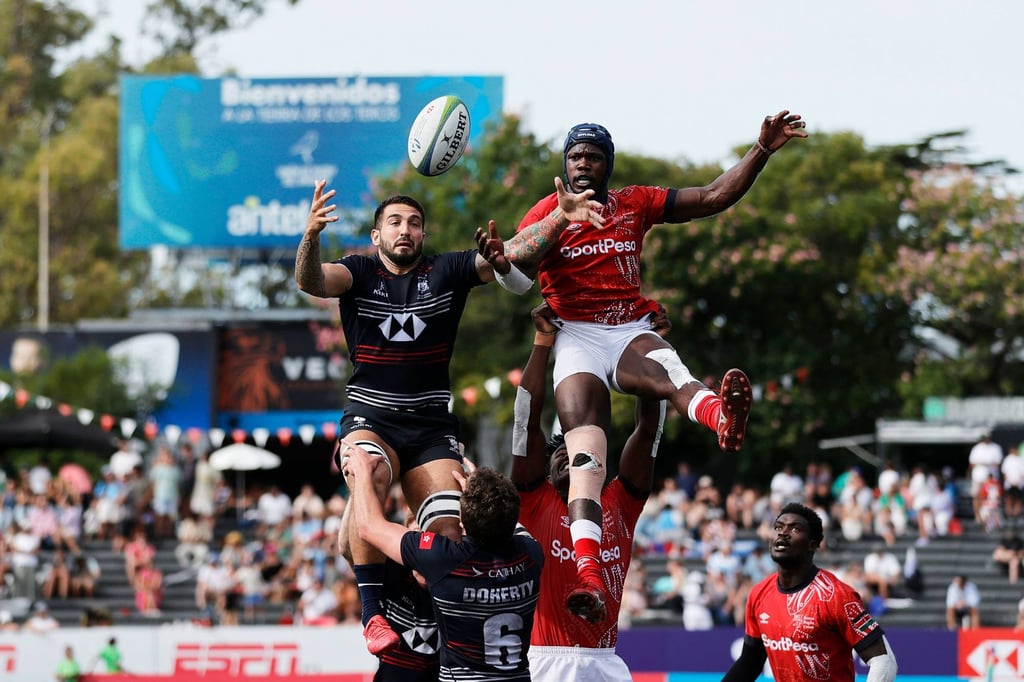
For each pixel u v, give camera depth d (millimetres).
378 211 12273
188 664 33156
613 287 12156
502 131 52344
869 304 56156
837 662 14203
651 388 11789
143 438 53188
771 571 37469
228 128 62625
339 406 55000
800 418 53469
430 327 12164
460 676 11117
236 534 41156
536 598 11367
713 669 31688
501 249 11656
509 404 49156
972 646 31000
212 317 58719
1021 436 48094
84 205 80375
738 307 54469
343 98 62281
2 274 79750
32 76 88562
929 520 42781
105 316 79625
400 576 12289
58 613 40375
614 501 13148
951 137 63000
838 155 56406
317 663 32938
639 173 52844
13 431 46719
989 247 55781
